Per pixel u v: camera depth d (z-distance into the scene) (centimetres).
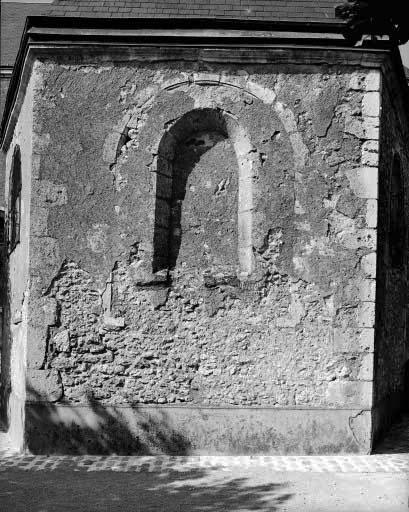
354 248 927
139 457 891
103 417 904
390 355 1095
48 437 901
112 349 912
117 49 929
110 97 936
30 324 911
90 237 922
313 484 768
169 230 946
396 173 1154
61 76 938
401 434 1049
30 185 930
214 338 914
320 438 905
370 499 712
